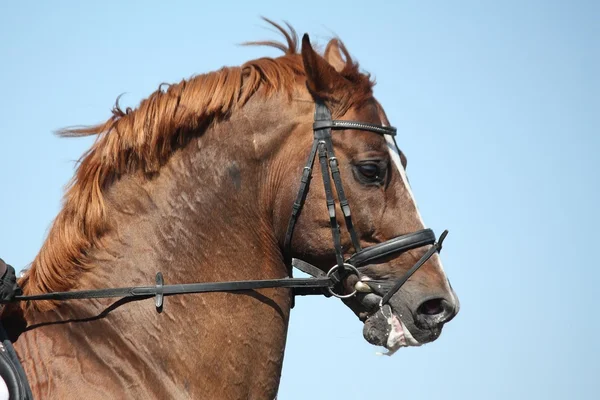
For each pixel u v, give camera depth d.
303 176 6.54
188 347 6.17
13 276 5.75
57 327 5.98
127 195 6.34
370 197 6.58
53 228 6.29
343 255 6.60
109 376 5.89
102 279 6.16
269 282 6.50
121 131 6.40
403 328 6.50
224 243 6.45
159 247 6.28
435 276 6.59
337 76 6.73
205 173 6.48
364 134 6.64
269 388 6.52
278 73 6.84
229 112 6.62
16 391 5.46
